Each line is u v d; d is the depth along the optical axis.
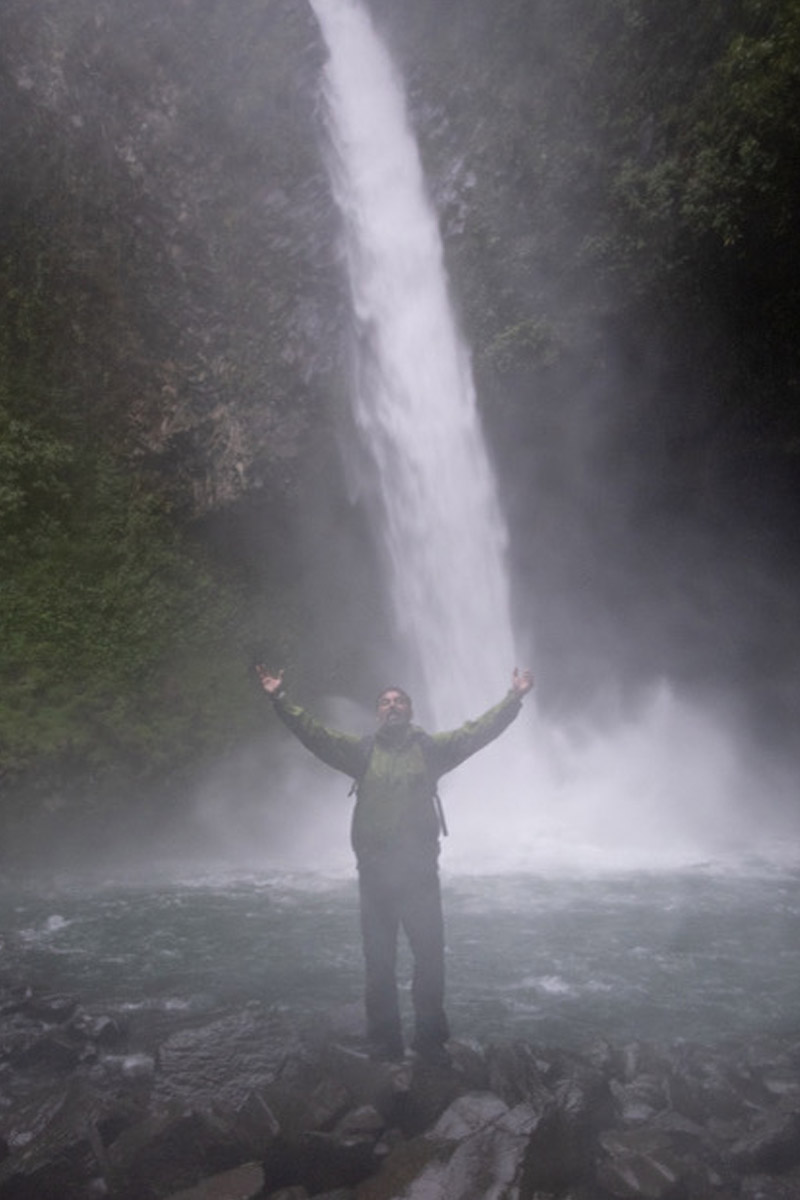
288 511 20.20
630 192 15.25
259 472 20.05
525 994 7.73
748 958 8.68
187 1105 5.02
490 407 17.83
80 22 20.94
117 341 20.59
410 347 18.67
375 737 5.97
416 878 5.84
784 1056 6.15
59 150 20.94
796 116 13.51
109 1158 4.81
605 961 8.58
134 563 19.44
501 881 11.73
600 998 7.64
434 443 18.75
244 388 20.20
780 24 13.83
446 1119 4.91
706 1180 4.75
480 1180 4.52
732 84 14.10
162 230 20.61
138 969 8.62
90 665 17.45
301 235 19.92
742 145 13.77
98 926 10.13
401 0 19.86
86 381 20.47
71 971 8.59
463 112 18.56
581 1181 4.74
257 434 20.09
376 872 5.83
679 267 15.07
